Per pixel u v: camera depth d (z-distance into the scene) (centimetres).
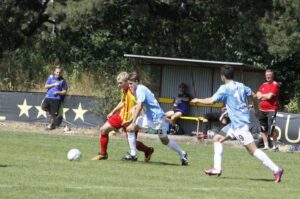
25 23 7794
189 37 8269
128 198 2248
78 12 6769
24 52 7719
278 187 2764
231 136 3025
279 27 6788
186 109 5922
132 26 8369
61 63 7700
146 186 2602
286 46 6725
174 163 3612
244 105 2953
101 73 7131
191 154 4194
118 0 7644
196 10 8144
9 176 2691
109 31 8306
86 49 8094
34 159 3406
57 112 5778
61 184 2536
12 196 2191
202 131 5762
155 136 5416
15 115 6059
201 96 6325
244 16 7075
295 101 7575
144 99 3428
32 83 7100
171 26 8331
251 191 2583
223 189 2606
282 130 5256
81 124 5956
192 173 3131
